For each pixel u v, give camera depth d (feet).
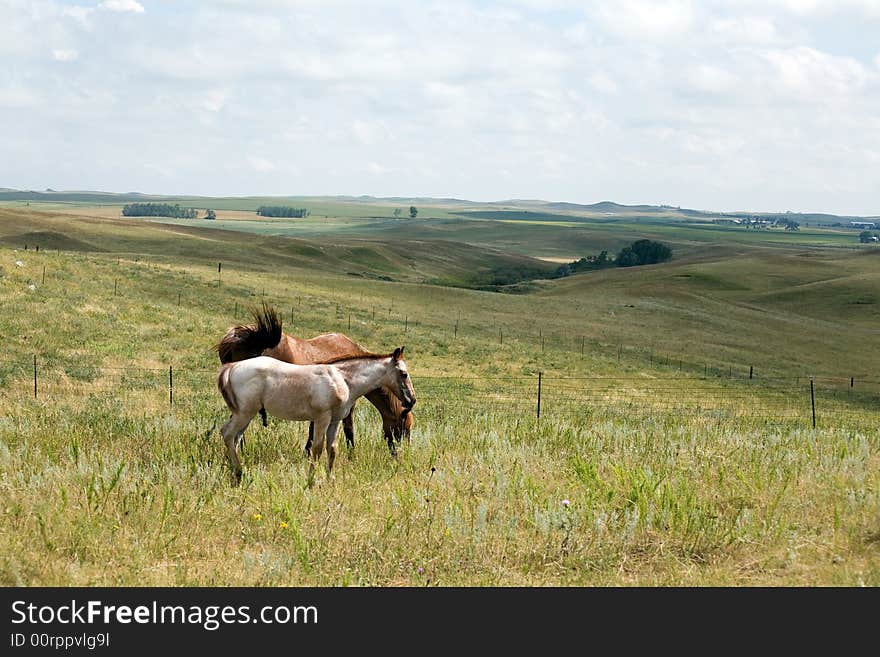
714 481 35.73
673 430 54.80
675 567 25.52
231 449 35.27
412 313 230.89
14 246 440.86
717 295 405.39
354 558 25.91
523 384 135.74
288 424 46.39
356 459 39.50
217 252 503.61
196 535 27.35
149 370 104.27
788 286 446.19
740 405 122.72
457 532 27.55
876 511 29.78
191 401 75.72
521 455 38.93
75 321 124.77
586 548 26.58
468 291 304.71
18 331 113.50
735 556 26.68
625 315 287.48
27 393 75.61
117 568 24.48
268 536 27.45
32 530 26.45
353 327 180.14
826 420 94.12
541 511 29.27
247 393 35.06
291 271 392.88
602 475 36.29
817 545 27.27
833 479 35.73
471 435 46.62
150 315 141.79
